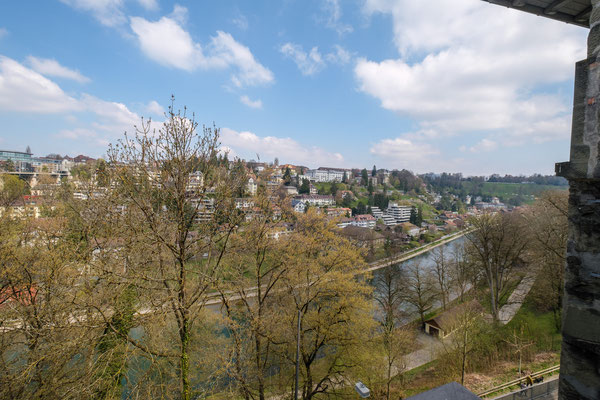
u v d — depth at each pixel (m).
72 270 10.66
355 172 187.25
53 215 14.51
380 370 17.17
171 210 9.59
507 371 16.64
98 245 9.54
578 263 2.42
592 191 2.34
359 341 14.59
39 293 10.85
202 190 9.77
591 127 2.29
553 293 23.84
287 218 13.75
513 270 33.50
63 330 9.09
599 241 2.28
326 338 14.42
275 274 14.20
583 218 2.40
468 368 17.97
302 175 161.62
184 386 9.50
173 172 9.09
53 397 8.89
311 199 111.50
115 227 8.81
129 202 8.94
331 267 15.23
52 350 8.65
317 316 14.53
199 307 10.35
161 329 10.02
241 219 11.27
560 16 3.94
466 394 5.68
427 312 34.59
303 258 14.85
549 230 24.39
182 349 9.48
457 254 41.06
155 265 9.79
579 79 2.43
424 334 29.27
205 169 9.91
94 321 8.52
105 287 9.46
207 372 13.76
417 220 98.12
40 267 11.41
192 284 10.59
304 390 14.68
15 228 13.44
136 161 8.82
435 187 192.88
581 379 2.37
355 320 14.43
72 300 9.45
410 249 68.81
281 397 16.00
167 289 8.92
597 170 2.22
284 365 15.99
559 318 22.14
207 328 15.50
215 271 10.99
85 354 10.10
